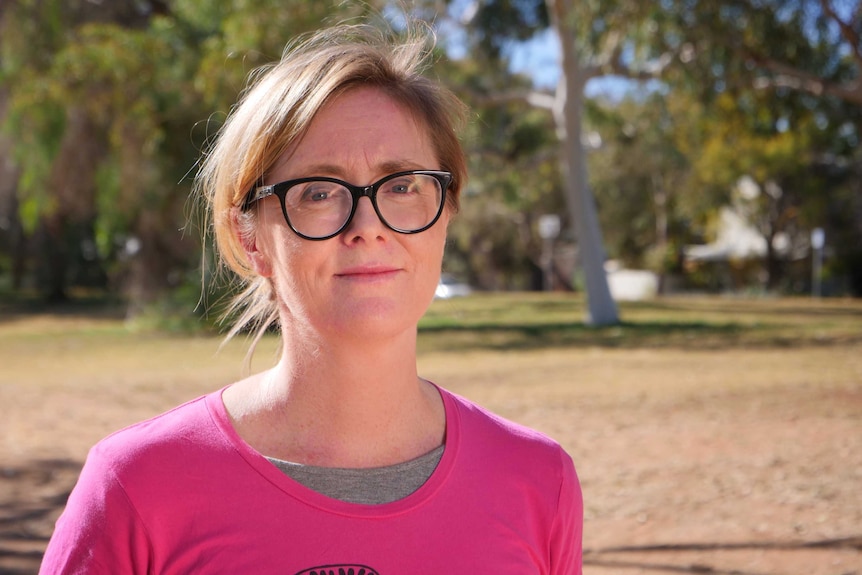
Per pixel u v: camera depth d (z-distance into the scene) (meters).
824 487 6.30
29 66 21.27
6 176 29.77
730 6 17.62
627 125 29.67
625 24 17.75
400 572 1.37
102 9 24.39
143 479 1.36
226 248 1.57
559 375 12.47
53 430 8.99
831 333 17.34
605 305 21.41
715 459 7.26
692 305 30.11
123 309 31.25
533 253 54.12
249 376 1.69
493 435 1.56
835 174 42.19
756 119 22.09
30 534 5.70
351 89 1.45
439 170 1.52
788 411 9.02
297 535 1.35
